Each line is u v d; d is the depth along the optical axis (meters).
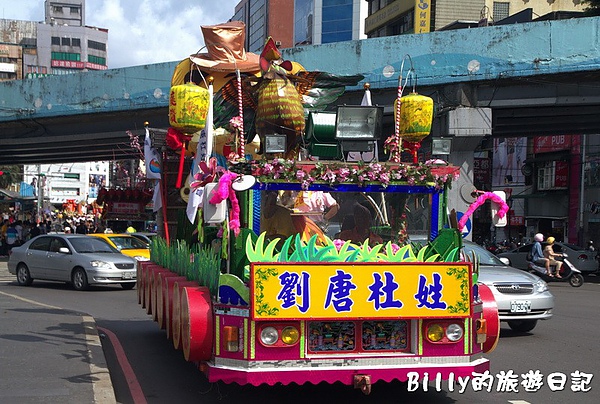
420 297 5.98
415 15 47.28
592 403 6.94
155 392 7.24
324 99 9.16
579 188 34.75
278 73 7.91
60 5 115.69
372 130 7.19
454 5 48.16
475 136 22.48
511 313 10.99
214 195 6.03
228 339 5.80
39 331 9.91
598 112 24.53
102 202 36.34
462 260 6.62
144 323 12.16
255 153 8.22
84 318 11.18
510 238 41.91
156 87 26.62
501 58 21.98
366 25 55.16
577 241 34.41
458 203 19.20
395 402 6.95
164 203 9.53
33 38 105.50
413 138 7.77
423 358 6.10
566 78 22.20
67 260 18.02
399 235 6.75
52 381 6.89
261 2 79.31
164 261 9.88
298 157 7.85
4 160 41.50
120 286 19.19
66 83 28.25
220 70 8.67
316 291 5.76
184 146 7.65
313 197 6.56
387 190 6.63
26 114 28.98
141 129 29.17
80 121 29.88
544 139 37.66
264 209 6.33
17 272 19.34
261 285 5.67
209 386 7.50
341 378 5.87
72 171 86.12
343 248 6.03
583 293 19.52
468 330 6.24
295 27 75.38
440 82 22.58
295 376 5.78
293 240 6.41
